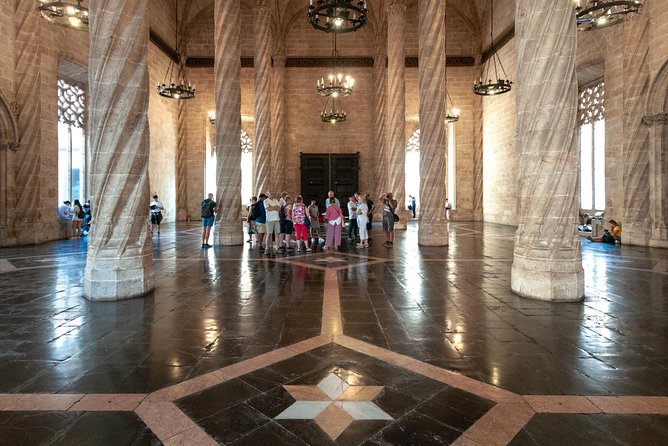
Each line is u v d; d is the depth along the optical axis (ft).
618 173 48.98
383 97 85.25
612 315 18.45
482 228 71.87
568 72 21.31
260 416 9.94
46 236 50.49
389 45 66.18
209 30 92.53
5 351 14.12
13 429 9.36
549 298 20.94
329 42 94.99
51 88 51.37
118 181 21.84
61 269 30.42
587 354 13.85
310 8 36.50
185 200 92.43
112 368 12.72
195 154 92.68
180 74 90.53
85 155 62.64
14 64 45.14
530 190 22.21
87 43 58.44
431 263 33.22
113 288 21.15
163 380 11.89
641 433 9.20
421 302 20.80
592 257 35.96
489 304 20.42
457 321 17.58
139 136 22.59
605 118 51.26
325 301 20.97
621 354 13.85
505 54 81.10
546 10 21.43
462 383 11.68
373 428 9.41
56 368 12.72
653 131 42.98
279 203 41.50
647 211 44.57
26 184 46.14
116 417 9.89
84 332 16.11
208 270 29.91
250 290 23.47
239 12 45.73
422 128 46.11
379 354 13.87
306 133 95.55
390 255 37.96
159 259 35.37
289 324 17.17
